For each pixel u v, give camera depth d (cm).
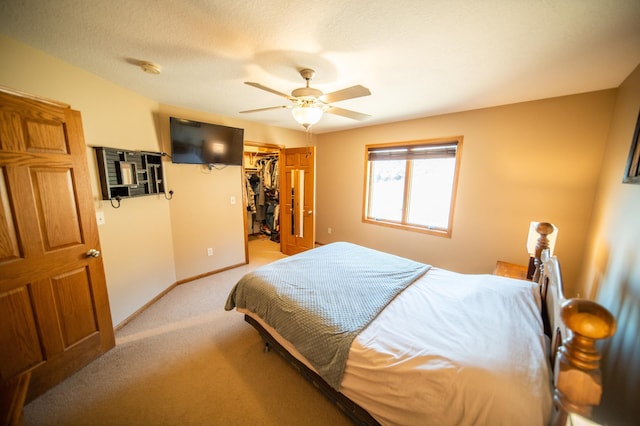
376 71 181
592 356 63
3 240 129
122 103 219
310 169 381
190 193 305
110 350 189
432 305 149
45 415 136
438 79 194
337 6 112
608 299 158
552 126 234
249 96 245
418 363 102
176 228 296
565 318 65
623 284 140
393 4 110
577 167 225
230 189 348
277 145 400
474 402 87
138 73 190
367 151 386
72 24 127
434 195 331
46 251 148
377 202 395
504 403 83
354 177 408
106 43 147
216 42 145
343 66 174
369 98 242
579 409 64
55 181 151
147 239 253
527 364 95
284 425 134
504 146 262
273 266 214
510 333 117
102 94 199
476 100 245
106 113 203
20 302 137
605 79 185
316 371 135
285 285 176
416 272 200
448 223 315
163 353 187
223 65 175
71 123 159
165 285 283
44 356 149
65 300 159
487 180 277
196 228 316
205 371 171
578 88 206
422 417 96
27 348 141
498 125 264
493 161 271
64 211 157
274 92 162
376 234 392
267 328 175
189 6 114
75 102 178
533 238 207
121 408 142
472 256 298
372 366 109
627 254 141
